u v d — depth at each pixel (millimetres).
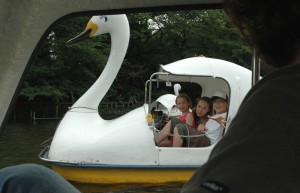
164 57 32312
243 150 757
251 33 881
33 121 25609
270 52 864
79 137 8906
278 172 725
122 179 8828
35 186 1309
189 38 31781
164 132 8977
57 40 28000
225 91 10977
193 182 809
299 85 780
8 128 20219
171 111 10250
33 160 11141
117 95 31219
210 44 31297
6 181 1311
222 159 773
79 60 28859
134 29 31750
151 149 8828
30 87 27375
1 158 11484
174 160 8836
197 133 8906
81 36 10766
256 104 795
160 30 32156
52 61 28422
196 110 9070
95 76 29969
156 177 8875
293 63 834
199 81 11430
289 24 822
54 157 8883
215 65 9500
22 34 1700
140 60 32625
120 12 1836
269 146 745
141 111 9125
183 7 1870
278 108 769
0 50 1688
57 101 28438
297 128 747
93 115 9312
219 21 30750
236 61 30859
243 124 790
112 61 10148
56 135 9117
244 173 731
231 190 721
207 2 1830
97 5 1760
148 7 1841
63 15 1761
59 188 1344
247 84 9398
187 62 9578
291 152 734
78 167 8766
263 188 716
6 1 1582
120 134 8875
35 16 1693
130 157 8812
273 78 819
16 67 1748
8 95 1786
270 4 833
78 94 29641
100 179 8820
